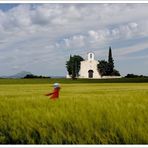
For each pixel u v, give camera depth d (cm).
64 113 908
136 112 912
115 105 1004
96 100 1183
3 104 1117
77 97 1359
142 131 761
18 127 839
